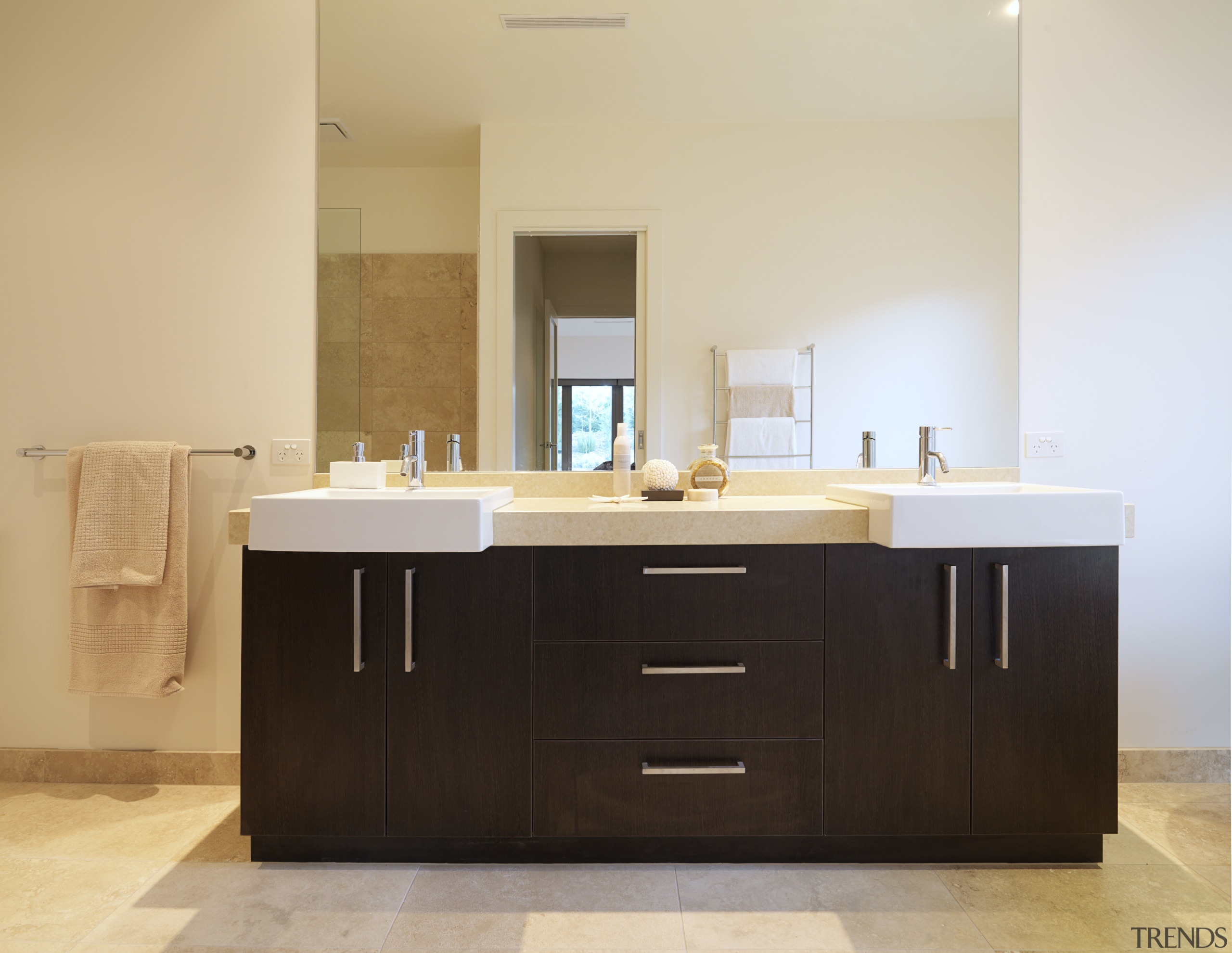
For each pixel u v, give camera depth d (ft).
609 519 5.36
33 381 7.22
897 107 7.29
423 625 5.45
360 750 5.46
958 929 4.84
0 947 4.69
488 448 7.27
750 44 7.27
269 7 7.21
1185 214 7.23
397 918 4.98
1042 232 7.27
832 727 5.44
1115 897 5.20
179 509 6.90
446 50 7.25
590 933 4.82
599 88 7.27
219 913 5.05
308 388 7.20
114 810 6.66
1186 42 7.20
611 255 7.31
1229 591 7.25
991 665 5.44
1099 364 7.28
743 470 7.33
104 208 7.18
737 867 5.58
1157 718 7.29
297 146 7.22
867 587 5.45
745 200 7.32
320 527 5.08
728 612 5.46
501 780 5.46
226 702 7.27
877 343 7.33
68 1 7.17
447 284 7.29
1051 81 7.24
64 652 7.32
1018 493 5.17
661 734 5.45
